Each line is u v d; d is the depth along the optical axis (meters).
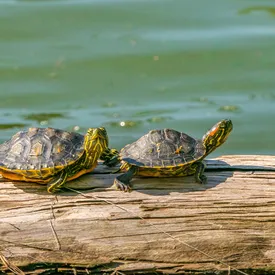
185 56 39.34
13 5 45.00
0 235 17.64
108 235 17.59
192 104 34.94
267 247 17.66
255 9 45.12
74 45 40.66
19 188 18.27
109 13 44.09
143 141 18.45
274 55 39.31
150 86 36.94
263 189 18.09
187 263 17.66
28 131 18.52
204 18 43.78
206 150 18.89
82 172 18.17
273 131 32.44
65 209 17.81
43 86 36.75
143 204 17.78
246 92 36.28
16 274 17.69
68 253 17.62
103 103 35.16
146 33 41.94
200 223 17.62
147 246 17.58
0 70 37.94
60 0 45.81
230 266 17.64
